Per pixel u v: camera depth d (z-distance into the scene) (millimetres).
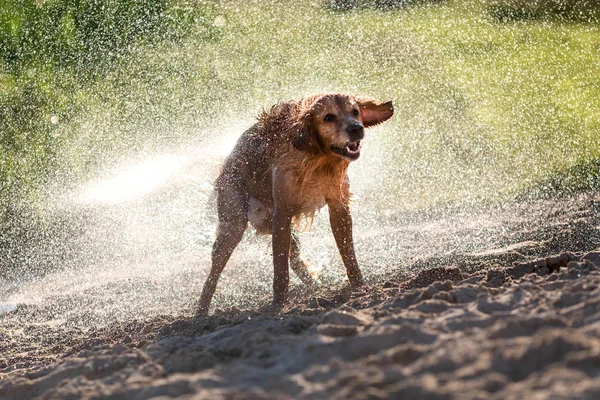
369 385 3869
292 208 7914
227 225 8508
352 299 7441
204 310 8461
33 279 13836
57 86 19391
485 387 3707
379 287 7875
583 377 3654
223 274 10930
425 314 5234
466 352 4109
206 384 4328
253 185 8469
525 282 6117
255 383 4289
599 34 24156
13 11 19672
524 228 11461
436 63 23344
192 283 10898
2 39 19500
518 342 4117
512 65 22922
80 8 20203
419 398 3674
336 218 8227
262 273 10742
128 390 4426
